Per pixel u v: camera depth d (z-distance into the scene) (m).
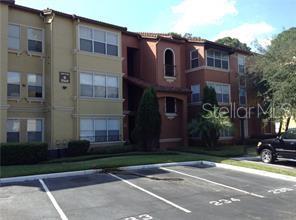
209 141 26.17
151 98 24.20
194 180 14.09
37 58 22.27
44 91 22.41
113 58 24.88
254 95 32.38
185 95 28.77
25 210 9.64
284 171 15.61
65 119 22.39
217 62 31.61
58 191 11.89
